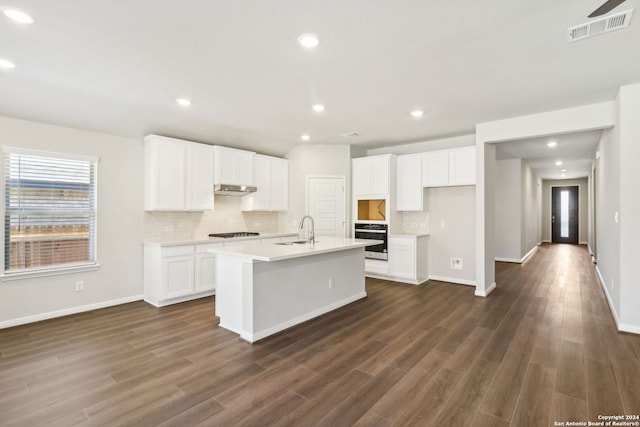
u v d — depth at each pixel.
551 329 3.45
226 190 5.00
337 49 2.50
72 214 3.95
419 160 5.62
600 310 4.07
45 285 3.76
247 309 3.19
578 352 2.88
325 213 6.12
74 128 3.93
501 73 2.95
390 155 5.74
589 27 2.20
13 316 3.55
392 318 3.83
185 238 4.98
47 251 3.79
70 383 2.38
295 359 2.78
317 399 2.19
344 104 3.81
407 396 2.22
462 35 2.30
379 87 3.28
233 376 2.49
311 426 1.91
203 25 2.16
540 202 11.98
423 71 2.91
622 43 2.41
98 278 4.16
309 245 3.98
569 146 6.23
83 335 3.29
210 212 5.32
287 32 2.26
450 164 5.29
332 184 6.14
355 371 2.57
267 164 5.79
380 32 2.26
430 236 5.87
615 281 3.68
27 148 3.59
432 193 5.83
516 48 2.49
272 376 2.49
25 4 1.91
